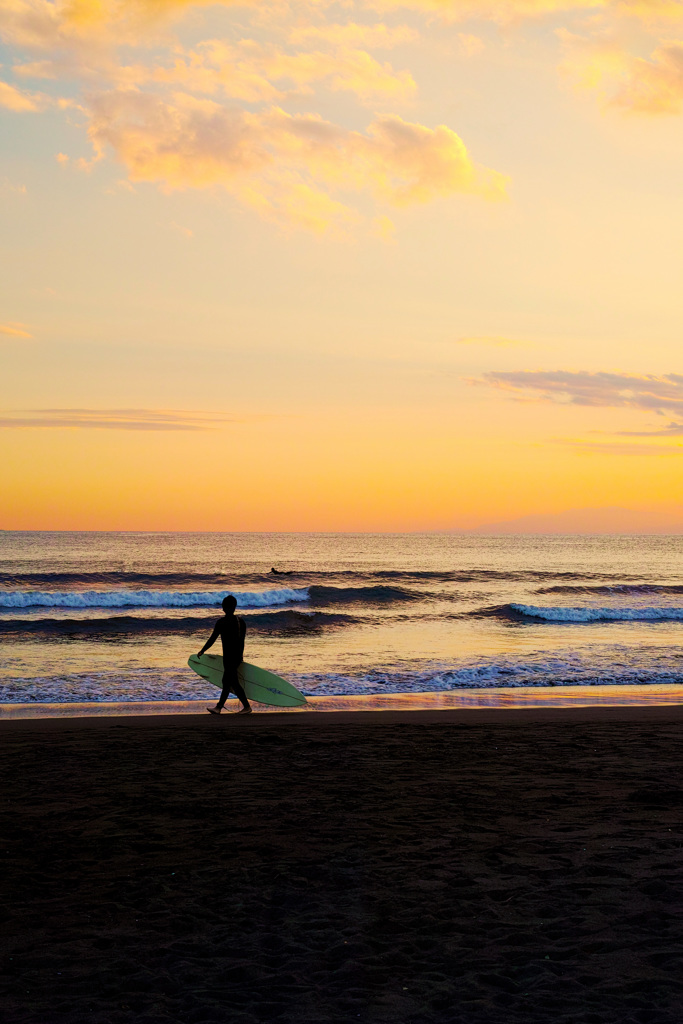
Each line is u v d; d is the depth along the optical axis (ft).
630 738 33.50
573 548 361.51
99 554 233.96
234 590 136.36
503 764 28.25
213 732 35.12
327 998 11.35
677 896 15.14
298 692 44.60
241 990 11.68
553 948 12.93
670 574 196.13
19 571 167.73
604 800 22.95
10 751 30.55
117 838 19.61
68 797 23.66
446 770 27.27
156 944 13.43
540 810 21.86
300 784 25.25
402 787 24.76
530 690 50.44
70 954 13.05
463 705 44.70
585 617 100.78
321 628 87.51
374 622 93.76
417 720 38.96
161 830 20.26
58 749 30.96
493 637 80.89
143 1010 11.05
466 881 16.26
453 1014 10.78
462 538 522.88
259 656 65.72
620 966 12.19
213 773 26.89
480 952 12.88
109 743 32.30
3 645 69.26
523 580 169.58
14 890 16.12
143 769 27.50
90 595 107.65
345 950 13.05
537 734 34.53
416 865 17.33
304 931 13.91
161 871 17.19
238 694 42.22
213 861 17.83
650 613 102.53
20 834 20.01
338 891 15.84
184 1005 11.19
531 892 15.55
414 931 13.80
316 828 20.33
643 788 24.52
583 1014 10.67
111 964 12.62
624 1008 10.84
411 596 125.49
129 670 56.70
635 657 65.57
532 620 98.32
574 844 18.63
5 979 12.13
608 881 16.05
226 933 13.88
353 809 22.16
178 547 285.84
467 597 131.75
